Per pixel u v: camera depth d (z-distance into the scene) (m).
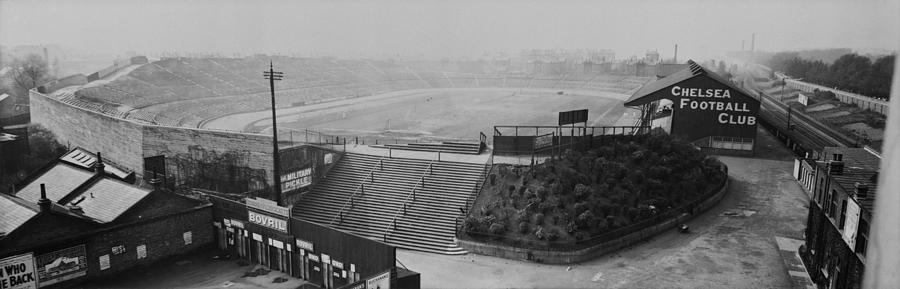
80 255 33.94
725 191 50.06
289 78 137.12
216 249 41.44
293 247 36.34
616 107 114.31
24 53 101.00
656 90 63.28
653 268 35.59
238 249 40.03
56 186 43.12
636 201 42.69
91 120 57.31
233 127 86.88
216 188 49.09
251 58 140.88
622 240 39.00
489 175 45.91
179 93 103.75
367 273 32.28
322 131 81.62
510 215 40.62
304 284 35.44
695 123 63.16
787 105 90.06
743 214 45.09
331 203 46.91
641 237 40.12
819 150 57.69
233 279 36.19
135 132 51.72
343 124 90.19
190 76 112.69
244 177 47.69
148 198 37.38
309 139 72.38
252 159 46.81
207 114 99.12
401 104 121.38
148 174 40.91
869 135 55.97
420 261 37.81
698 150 52.66
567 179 42.78
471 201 43.62
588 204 40.41
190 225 39.84
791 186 51.88
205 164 49.12
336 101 128.88
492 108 113.56
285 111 107.25
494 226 39.06
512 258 37.94
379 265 31.61
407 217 43.31
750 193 50.09
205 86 111.12
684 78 62.81
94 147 58.03
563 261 36.91
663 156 48.59
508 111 107.94
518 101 127.94
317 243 35.00
